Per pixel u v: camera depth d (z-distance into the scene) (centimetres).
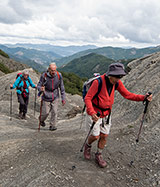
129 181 320
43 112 641
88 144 377
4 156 407
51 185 291
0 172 351
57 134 659
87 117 352
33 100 1417
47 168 336
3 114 1002
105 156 397
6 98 1372
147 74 870
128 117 626
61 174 318
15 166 363
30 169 342
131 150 405
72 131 689
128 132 482
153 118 488
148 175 323
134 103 700
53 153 406
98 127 343
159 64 866
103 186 303
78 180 308
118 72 299
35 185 292
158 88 628
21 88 909
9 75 1911
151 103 539
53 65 589
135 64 1198
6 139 562
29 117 1051
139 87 802
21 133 647
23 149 430
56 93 632
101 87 319
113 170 351
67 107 1574
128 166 358
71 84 4356
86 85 346
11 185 306
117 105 866
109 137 490
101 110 335
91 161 380
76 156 398
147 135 438
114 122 645
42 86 606
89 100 324
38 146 443
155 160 352
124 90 346
